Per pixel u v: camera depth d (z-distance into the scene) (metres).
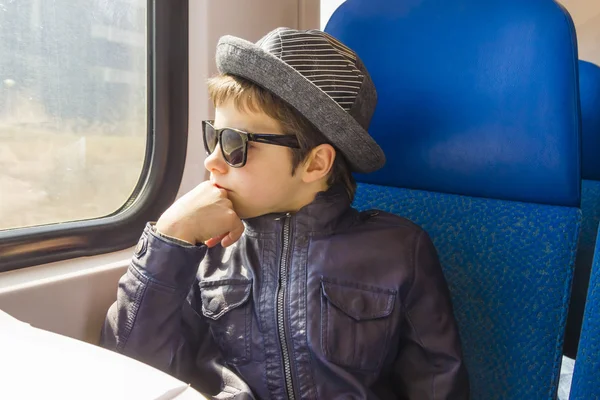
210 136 0.94
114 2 1.18
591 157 1.71
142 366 0.60
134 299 0.91
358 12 1.17
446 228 1.07
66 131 1.13
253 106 0.88
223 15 1.29
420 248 0.98
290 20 1.46
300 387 0.94
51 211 1.12
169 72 1.25
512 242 1.00
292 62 0.89
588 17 2.04
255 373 0.97
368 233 0.99
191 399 0.54
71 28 1.12
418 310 0.95
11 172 1.06
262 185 0.91
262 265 0.99
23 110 1.07
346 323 0.93
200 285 1.04
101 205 1.20
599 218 1.56
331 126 0.89
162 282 0.90
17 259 0.99
